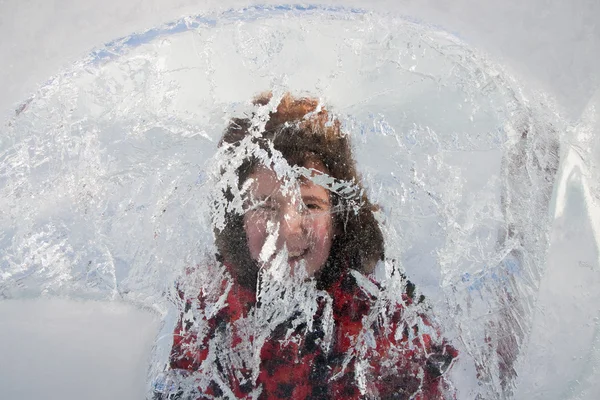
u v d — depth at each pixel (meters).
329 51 1.14
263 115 1.07
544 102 1.11
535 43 1.17
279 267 0.95
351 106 1.09
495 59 1.16
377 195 1.01
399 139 1.06
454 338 0.91
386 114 1.08
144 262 0.98
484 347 0.91
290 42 1.15
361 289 0.94
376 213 0.99
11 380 0.86
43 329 0.90
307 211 0.98
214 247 0.98
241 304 0.93
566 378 0.86
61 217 1.03
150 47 1.16
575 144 1.06
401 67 1.14
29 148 1.09
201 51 1.15
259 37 1.15
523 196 1.03
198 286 0.95
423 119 1.09
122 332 0.90
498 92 1.11
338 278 0.95
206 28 1.17
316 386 0.87
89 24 1.21
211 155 1.05
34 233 1.01
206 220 1.00
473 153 1.06
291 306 0.92
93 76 1.15
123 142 1.09
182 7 1.24
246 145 1.04
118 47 1.17
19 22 1.19
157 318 0.92
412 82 1.12
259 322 0.91
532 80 1.14
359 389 0.87
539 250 0.97
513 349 0.90
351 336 0.91
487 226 1.01
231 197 1.00
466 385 0.88
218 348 0.89
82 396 0.85
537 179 1.04
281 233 0.97
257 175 1.01
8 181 1.06
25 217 1.03
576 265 0.95
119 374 0.87
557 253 0.97
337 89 1.11
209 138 1.07
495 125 1.09
